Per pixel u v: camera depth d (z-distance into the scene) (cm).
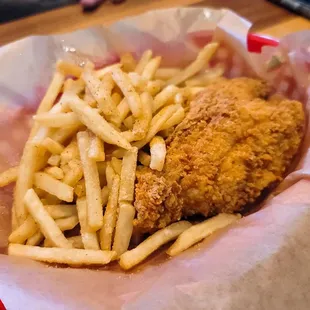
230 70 29
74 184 22
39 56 27
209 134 22
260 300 16
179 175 21
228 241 19
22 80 26
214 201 22
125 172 21
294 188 20
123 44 28
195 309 16
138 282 18
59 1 35
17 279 18
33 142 23
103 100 23
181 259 19
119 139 21
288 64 26
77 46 28
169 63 29
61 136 23
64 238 21
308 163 21
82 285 18
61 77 26
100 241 21
